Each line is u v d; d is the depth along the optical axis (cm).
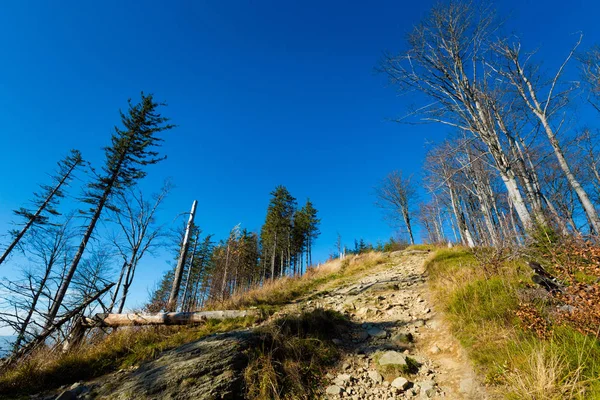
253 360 373
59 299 1180
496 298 439
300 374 365
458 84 1012
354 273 1332
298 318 518
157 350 480
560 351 270
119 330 582
